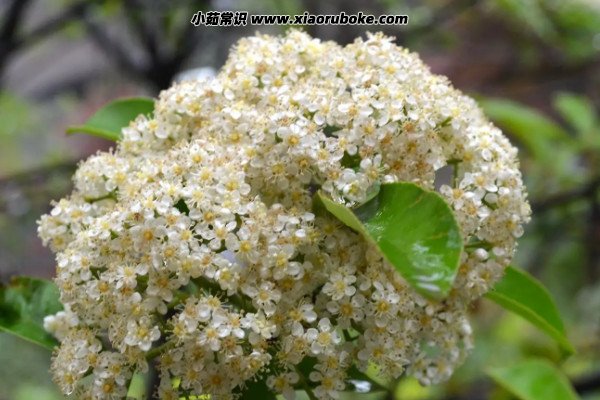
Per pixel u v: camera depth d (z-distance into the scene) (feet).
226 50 2.38
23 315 1.02
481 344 2.34
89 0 1.97
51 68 3.53
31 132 3.16
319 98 0.90
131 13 2.05
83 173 0.96
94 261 0.88
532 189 2.07
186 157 0.91
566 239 2.22
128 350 0.87
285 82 0.95
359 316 0.88
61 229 0.94
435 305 0.91
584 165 2.26
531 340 2.23
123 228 0.88
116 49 2.22
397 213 0.86
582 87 2.74
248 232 0.86
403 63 0.94
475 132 0.94
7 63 1.98
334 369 0.88
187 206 0.89
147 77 2.12
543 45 2.44
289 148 0.88
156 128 0.97
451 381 1.92
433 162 0.90
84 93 3.32
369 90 0.91
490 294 1.01
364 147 0.89
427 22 2.16
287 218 0.87
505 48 2.50
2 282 1.04
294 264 0.86
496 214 0.92
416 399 1.89
